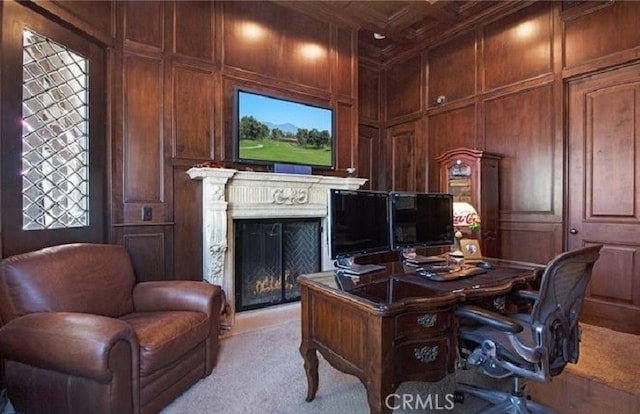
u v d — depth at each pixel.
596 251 1.63
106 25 2.99
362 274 2.01
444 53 4.64
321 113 4.18
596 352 2.71
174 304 2.42
